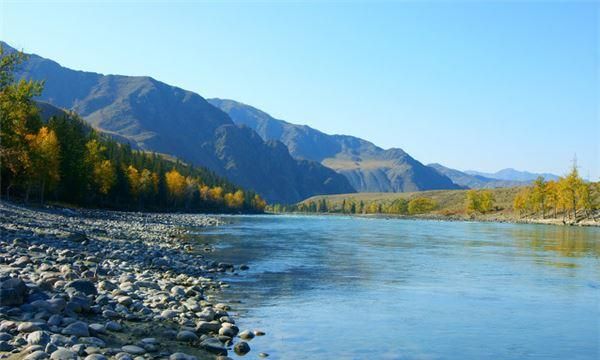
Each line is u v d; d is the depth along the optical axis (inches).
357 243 2374.5
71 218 2807.6
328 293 982.4
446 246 2271.2
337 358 572.1
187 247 1780.3
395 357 583.8
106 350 483.2
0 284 589.3
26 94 2874.0
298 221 6299.2
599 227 5201.8
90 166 4886.8
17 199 3846.0
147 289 861.8
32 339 474.0
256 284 1069.8
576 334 698.2
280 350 589.0
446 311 837.2
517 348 630.5
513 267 1460.4
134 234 2127.2
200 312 718.5
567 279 1222.9
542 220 6988.2
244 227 3801.7
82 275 875.4
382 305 877.2
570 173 6392.7
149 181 6702.8
